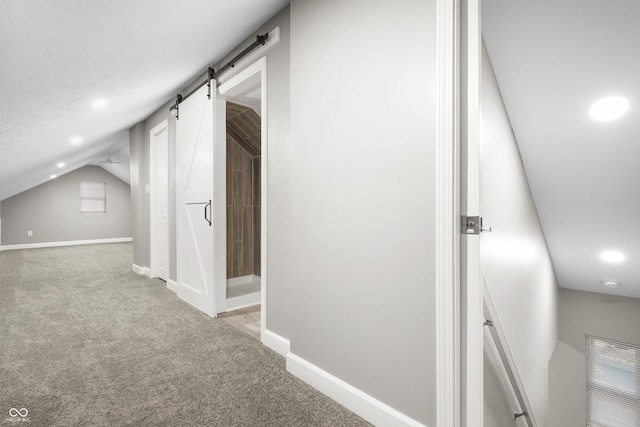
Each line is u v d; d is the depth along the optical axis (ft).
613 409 14.48
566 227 11.25
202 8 5.94
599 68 6.18
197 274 10.33
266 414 5.02
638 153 7.59
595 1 5.24
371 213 4.89
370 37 4.90
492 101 6.92
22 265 18.31
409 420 4.39
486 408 6.12
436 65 4.12
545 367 12.67
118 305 10.64
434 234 4.15
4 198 24.35
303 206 6.11
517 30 6.11
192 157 10.53
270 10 6.91
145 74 8.52
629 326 14.16
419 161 4.31
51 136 11.05
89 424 4.72
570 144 8.09
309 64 5.95
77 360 6.73
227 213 12.73
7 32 4.44
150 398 5.40
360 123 5.06
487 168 6.61
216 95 9.48
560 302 15.85
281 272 7.11
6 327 8.62
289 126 6.85
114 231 31.94
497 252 7.13
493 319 5.16
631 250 11.12
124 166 26.25
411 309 4.39
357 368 5.09
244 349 7.34
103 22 5.23
